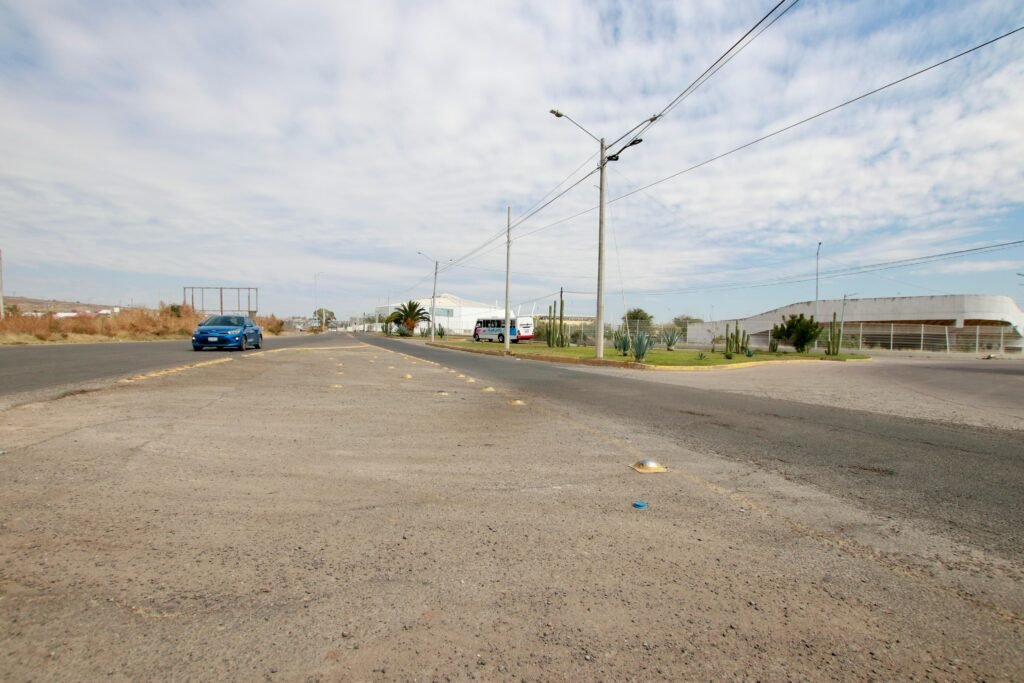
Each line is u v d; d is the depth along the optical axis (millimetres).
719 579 2674
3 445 4770
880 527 3457
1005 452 5836
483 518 3424
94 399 7477
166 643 2016
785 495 4105
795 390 12617
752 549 3055
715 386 13219
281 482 4008
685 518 3527
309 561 2730
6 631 2045
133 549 2781
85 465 4211
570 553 2930
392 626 2182
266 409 7262
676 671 1943
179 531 3031
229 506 3459
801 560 2922
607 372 17484
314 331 103875
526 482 4250
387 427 6328
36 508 3285
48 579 2443
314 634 2107
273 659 1945
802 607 2422
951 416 8648
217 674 1851
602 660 2002
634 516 3539
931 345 48531
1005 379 17109
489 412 7750
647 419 7645
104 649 1962
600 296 22359
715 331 68875
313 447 5156
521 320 61562
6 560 2607
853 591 2582
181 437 5320
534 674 1908
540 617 2281
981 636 2217
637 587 2566
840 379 16453
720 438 6352
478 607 2348
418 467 4586
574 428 6691
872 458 5449
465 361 21328
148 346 24062
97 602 2271
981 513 3771
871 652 2086
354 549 2893
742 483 4410
